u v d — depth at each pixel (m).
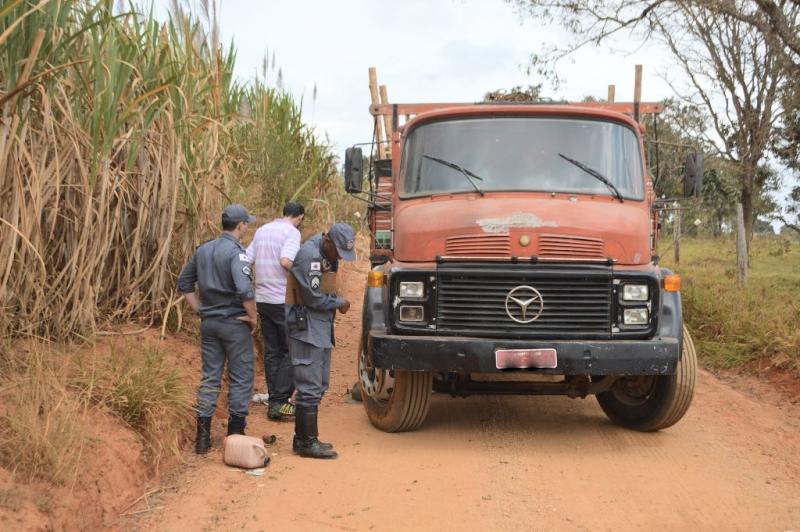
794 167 21.34
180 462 5.97
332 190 13.84
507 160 7.40
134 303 7.67
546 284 6.47
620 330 6.48
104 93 6.50
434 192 7.36
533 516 5.15
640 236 6.83
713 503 5.42
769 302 12.12
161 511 5.05
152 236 7.71
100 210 6.56
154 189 7.61
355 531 4.89
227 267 6.27
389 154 10.73
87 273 6.57
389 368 6.41
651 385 7.11
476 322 6.50
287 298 6.34
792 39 13.19
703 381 9.38
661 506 5.35
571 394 7.11
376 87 10.97
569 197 7.14
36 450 4.62
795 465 6.33
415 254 6.81
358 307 14.11
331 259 6.29
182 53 8.54
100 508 4.83
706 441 6.99
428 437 7.05
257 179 10.98
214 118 8.69
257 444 6.00
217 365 6.41
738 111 19.73
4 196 5.88
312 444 6.34
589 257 6.59
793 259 25.19
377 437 7.04
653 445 6.85
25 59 5.92
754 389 9.07
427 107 8.63
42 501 4.40
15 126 5.75
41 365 5.42
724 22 18.27
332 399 8.48
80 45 6.78
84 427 5.25
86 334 6.73
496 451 6.61
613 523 5.05
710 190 29.08
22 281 6.20
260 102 11.58
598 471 6.09
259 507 5.22
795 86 18.03
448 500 5.42
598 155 7.42
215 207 8.80
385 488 5.65
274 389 7.50
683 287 12.96
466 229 6.69
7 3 5.48
